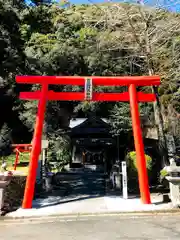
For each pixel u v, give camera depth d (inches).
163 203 273.1
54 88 621.0
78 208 261.6
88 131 749.9
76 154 947.3
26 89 672.4
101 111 673.0
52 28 697.0
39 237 178.1
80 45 609.6
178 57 386.0
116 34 404.5
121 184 381.1
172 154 374.6
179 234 177.3
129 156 369.4
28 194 262.4
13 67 446.3
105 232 186.1
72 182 503.2
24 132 796.6
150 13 352.8
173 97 442.9
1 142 690.8
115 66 547.5
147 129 526.0
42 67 574.9
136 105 289.0
